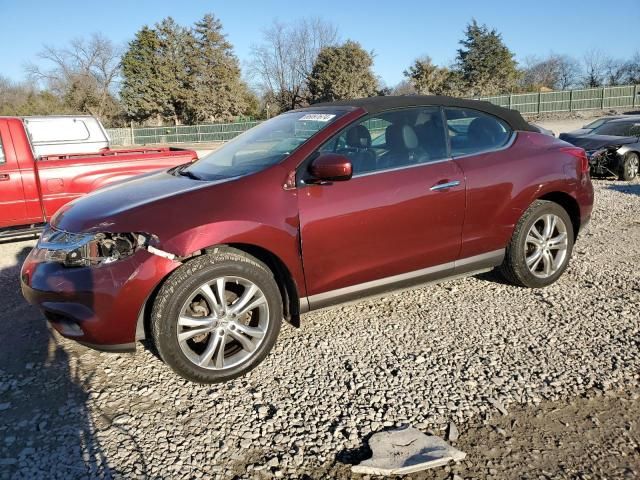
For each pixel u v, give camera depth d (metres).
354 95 51.78
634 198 9.08
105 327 3.03
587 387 3.06
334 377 3.26
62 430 2.80
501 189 4.06
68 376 3.37
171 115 53.81
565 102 41.75
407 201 3.65
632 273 4.94
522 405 2.92
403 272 3.80
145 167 6.66
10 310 4.51
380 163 3.70
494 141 4.22
